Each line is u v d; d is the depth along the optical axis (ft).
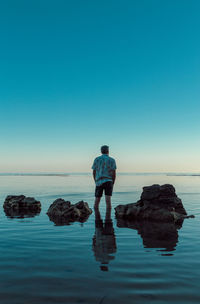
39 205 26.22
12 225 17.15
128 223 18.15
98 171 23.80
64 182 80.43
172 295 6.51
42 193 40.50
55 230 15.44
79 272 8.14
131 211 20.72
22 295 6.49
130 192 41.27
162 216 19.90
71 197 35.09
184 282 7.36
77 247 11.36
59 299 6.27
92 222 18.62
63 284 7.20
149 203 21.88
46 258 9.70
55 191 44.39
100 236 13.76
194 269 8.48
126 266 8.73
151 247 11.36
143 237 13.48
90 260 9.43
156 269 8.45
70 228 16.10
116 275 7.89
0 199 32.83
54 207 23.03
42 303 6.05
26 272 8.16
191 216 21.06
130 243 12.12
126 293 6.62
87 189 49.08
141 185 60.54
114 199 31.96
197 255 10.09
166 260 9.44
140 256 9.95
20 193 40.50
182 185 64.64
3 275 7.90
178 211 21.84
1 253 10.41
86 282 7.34
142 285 7.14
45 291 6.73
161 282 7.36
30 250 10.88
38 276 7.80
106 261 9.32
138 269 8.43
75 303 6.06
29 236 13.71
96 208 24.02
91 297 6.39
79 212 21.85
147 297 6.40
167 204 21.90
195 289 6.89
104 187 23.54
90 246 11.57
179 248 11.18
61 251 10.70
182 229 15.80
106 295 6.50
